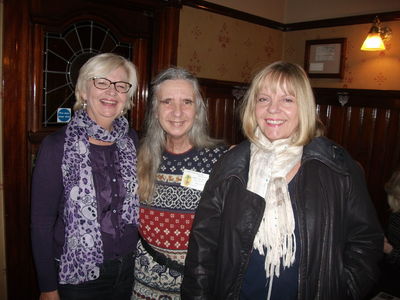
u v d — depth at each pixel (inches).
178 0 110.1
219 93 130.7
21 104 85.8
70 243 52.9
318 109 139.8
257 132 48.3
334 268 41.2
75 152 52.9
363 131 127.8
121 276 57.9
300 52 144.2
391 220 82.0
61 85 94.7
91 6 96.6
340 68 131.4
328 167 43.2
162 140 59.5
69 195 52.6
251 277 44.4
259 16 138.4
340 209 42.1
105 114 54.4
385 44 119.4
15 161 87.0
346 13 129.6
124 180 57.2
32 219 52.9
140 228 59.2
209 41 123.7
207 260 48.1
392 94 118.0
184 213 56.0
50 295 54.2
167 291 56.3
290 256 42.0
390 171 121.5
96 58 54.3
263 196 44.4
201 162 57.5
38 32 88.7
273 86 43.0
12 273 90.8
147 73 112.7
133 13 106.0
